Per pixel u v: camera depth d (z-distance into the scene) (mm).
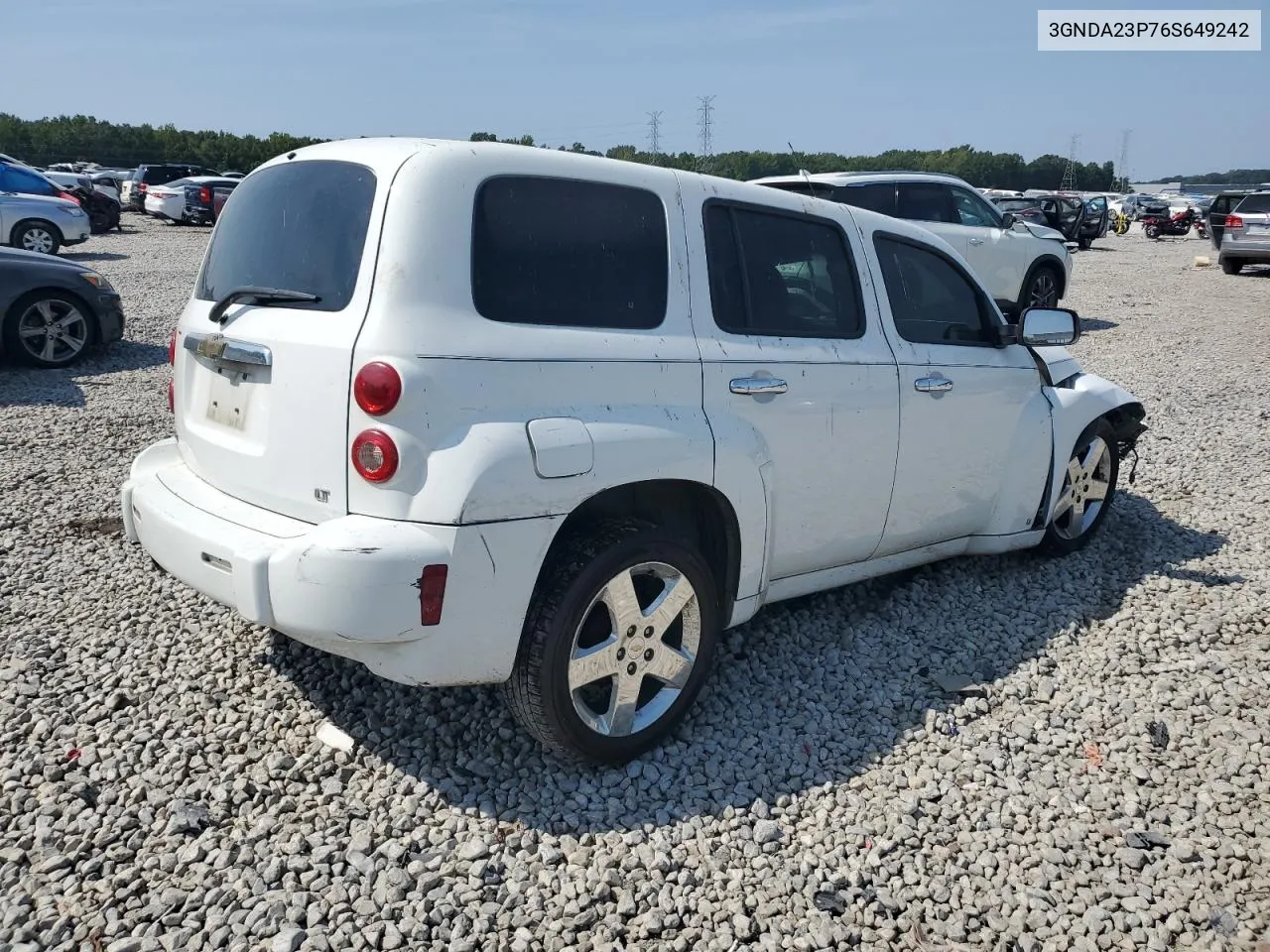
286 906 2639
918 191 11953
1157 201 47594
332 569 2705
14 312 9031
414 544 2719
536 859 2863
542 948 2555
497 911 2658
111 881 2705
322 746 3373
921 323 4363
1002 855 2977
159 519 3193
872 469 4043
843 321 3984
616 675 3217
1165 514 6117
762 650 4188
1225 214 23781
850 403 3867
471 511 2748
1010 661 4184
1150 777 3367
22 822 2922
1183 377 10305
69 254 18906
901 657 4191
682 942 2596
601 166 3258
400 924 2594
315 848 2855
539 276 3025
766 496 3551
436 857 2838
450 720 3535
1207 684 3979
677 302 3352
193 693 3662
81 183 25547
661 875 2826
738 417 3451
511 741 3432
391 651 2842
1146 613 4652
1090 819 3154
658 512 3584
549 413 2930
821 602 4676
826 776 3338
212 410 3309
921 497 4336
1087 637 4438
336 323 2834
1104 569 5223
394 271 2789
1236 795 3275
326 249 2965
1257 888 2859
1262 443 7730
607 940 2588
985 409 4547
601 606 3279
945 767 3404
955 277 4617
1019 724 3682
